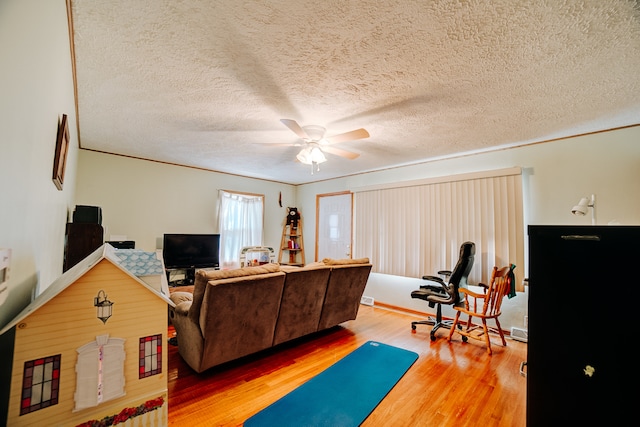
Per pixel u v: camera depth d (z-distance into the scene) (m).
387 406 1.90
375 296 4.82
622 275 0.80
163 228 4.51
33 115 0.89
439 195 4.05
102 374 0.80
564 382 0.86
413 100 2.27
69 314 0.76
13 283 0.81
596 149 2.93
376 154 3.90
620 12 1.31
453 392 2.08
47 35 1.01
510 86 2.03
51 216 1.49
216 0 1.27
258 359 2.59
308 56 1.71
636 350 0.77
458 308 3.12
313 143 2.80
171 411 1.79
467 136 3.12
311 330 2.98
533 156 3.33
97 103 2.37
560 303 0.88
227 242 5.31
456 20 1.39
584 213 2.69
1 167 0.66
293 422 1.70
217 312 2.08
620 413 0.78
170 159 4.35
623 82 1.95
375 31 1.48
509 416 1.81
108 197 3.99
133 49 1.64
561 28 1.43
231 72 1.89
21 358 0.70
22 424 0.69
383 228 4.73
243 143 3.48
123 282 0.84
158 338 0.90
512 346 2.99
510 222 3.38
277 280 2.42
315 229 6.10
